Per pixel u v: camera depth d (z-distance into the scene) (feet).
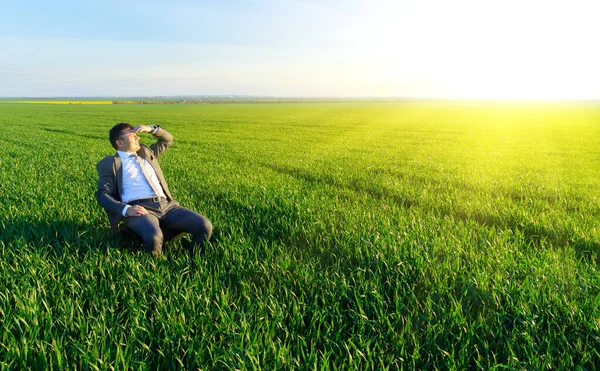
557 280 12.93
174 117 191.42
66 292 12.26
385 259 14.62
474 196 28.35
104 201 15.52
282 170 42.39
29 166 39.40
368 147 70.18
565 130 122.31
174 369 8.82
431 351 9.59
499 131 117.50
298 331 10.44
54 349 9.00
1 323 10.27
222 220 20.43
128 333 10.08
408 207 25.79
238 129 118.52
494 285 12.67
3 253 14.84
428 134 104.99
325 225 19.54
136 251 16.02
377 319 10.89
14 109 278.05
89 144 67.21
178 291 12.11
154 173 17.40
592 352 9.49
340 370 8.78
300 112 266.57
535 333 10.09
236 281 13.30
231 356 8.98
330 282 12.73
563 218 22.03
